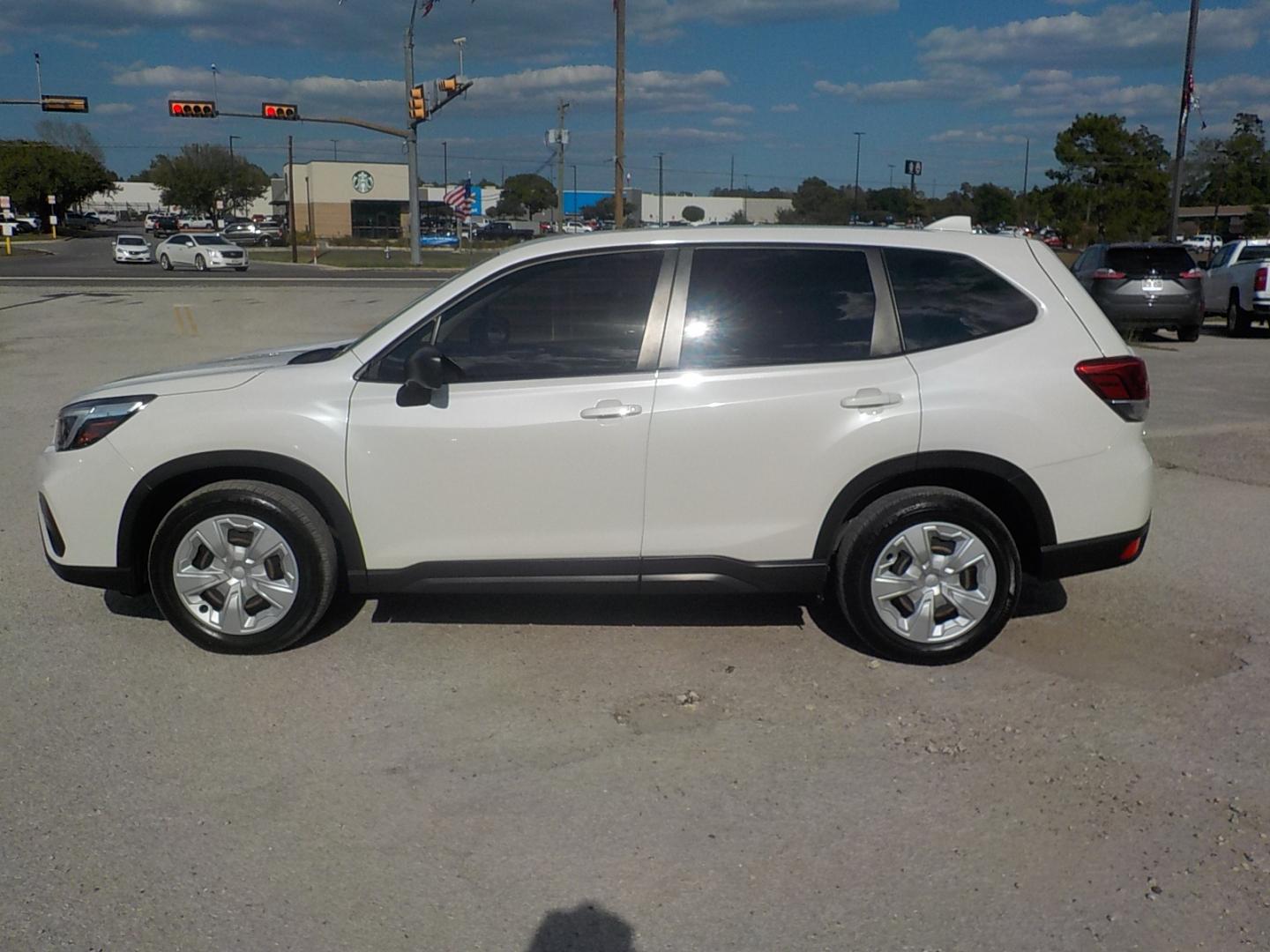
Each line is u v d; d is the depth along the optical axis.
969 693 4.77
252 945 3.15
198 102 42.91
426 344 4.94
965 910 3.32
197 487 5.20
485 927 3.24
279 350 5.98
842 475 4.84
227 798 3.93
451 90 43.38
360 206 97.75
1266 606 5.80
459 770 4.13
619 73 30.89
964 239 5.06
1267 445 9.95
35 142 99.50
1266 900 3.36
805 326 4.91
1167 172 41.72
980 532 4.88
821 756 4.22
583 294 4.90
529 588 4.98
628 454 4.82
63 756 4.20
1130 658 5.12
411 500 4.89
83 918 3.26
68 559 5.07
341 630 5.43
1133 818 3.79
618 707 4.64
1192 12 25.98
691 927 3.24
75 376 14.32
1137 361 5.00
